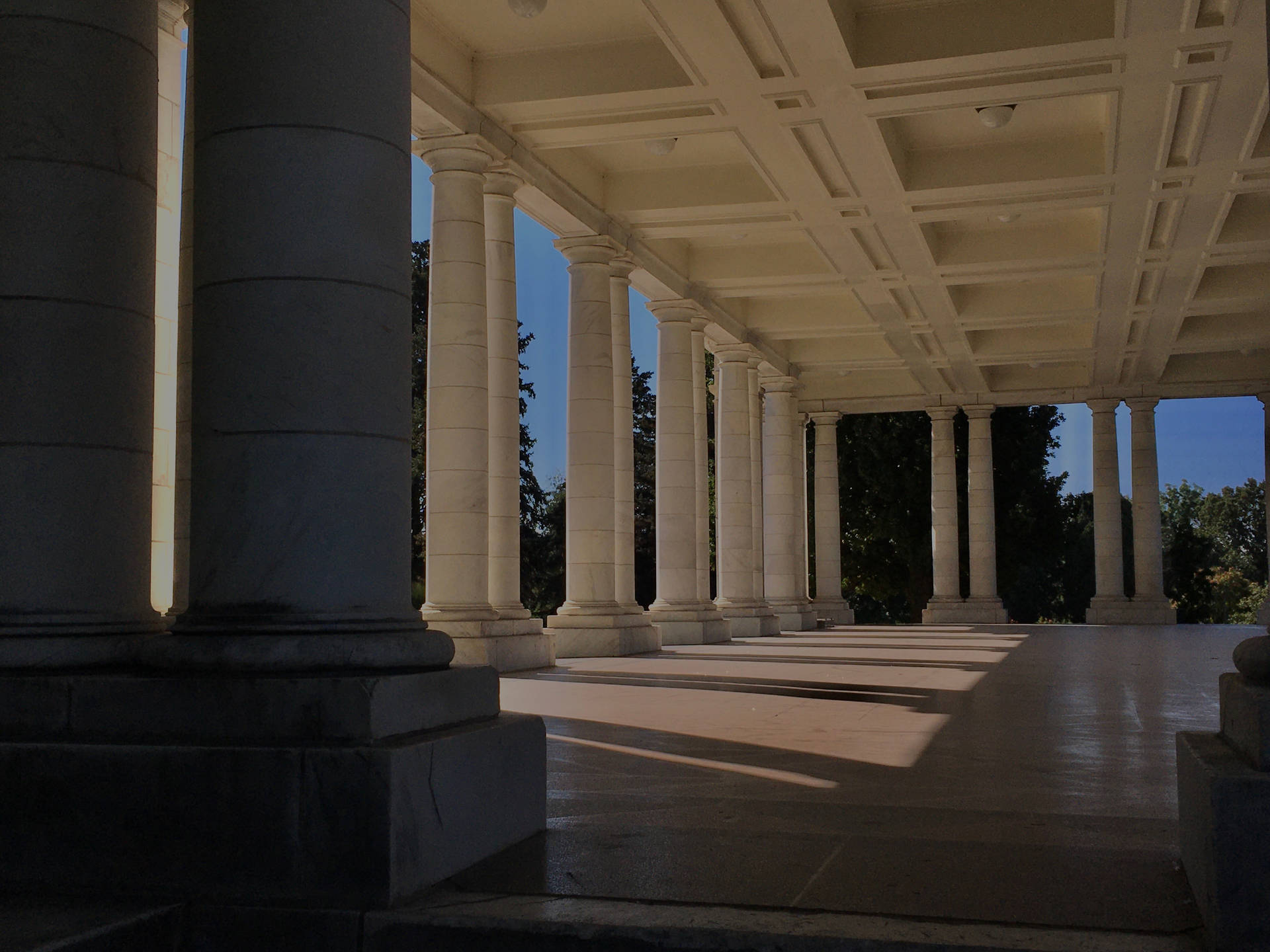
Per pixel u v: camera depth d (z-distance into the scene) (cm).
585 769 1341
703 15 2533
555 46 2975
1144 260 4347
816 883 799
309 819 776
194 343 933
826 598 7462
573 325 3862
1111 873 824
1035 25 2656
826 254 4291
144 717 845
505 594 3234
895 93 2903
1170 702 2159
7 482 958
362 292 920
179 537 1434
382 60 952
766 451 6356
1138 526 7106
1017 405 7350
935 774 1297
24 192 977
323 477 895
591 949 702
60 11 1000
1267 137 3262
